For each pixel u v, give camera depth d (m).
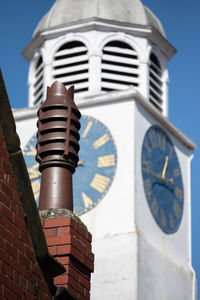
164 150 39.78
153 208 38.41
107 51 41.75
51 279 15.66
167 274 38.16
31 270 15.23
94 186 38.00
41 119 17.89
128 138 38.47
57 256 16.56
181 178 40.50
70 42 42.31
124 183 37.81
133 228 37.06
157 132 39.72
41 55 42.50
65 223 16.88
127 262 36.62
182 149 41.19
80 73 41.56
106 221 37.41
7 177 15.20
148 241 37.62
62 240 16.66
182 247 39.62
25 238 15.23
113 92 39.25
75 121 17.92
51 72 41.69
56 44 42.09
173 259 38.75
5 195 15.09
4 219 14.95
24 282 15.02
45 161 17.64
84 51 41.75
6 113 15.38
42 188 17.55
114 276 36.53
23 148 39.19
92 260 17.08
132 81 41.41
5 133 15.36
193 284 39.41
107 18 41.97
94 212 37.62
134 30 42.22
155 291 37.25
